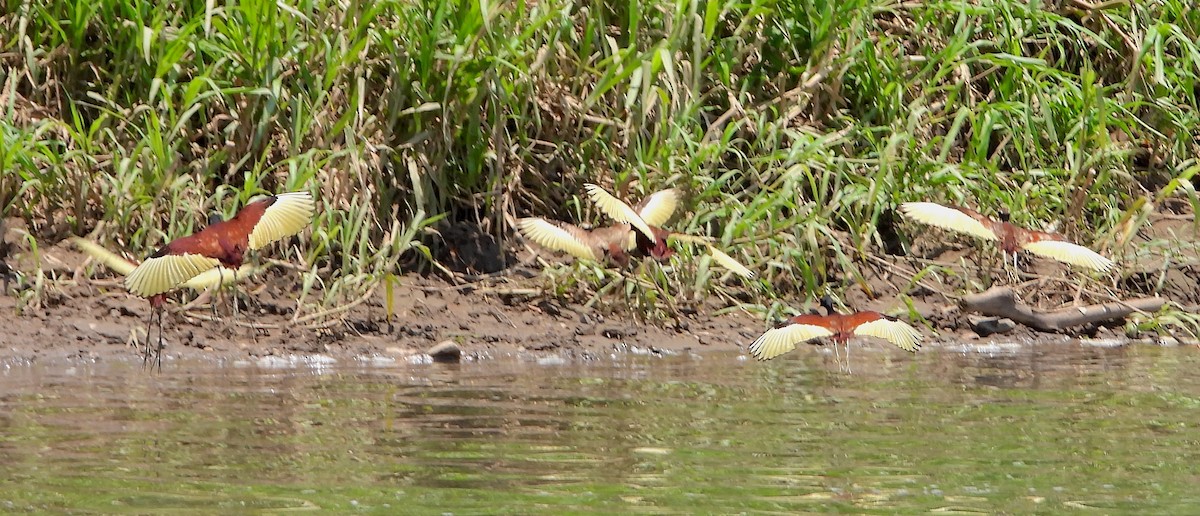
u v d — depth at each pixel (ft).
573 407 35.27
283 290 45.65
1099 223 54.80
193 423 32.40
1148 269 52.95
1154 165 58.85
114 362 41.01
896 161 52.16
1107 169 54.08
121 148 46.47
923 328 49.01
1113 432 32.76
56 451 29.43
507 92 48.44
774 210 49.62
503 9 49.34
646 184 48.60
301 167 45.42
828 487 27.55
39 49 49.06
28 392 35.99
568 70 50.98
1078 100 56.39
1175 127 58.65
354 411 34.19
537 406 35.29
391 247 47.06
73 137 46.55
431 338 44.80
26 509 25.22
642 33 51.96
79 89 49.96
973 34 59.00
